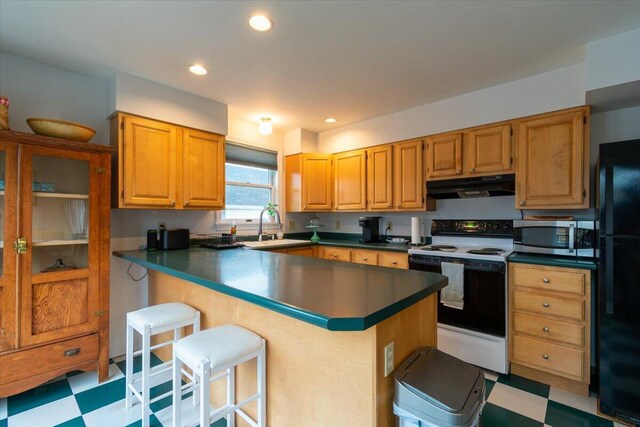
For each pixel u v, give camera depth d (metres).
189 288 2.13
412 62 2.24
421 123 3.10
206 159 2.91
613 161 1.78
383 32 1.87
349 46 2.03
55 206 2.06
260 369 1.46
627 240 1.74
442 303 2.56
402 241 3.49
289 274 1.64
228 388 1.64
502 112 2.60
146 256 2.33
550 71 2.38
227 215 3.52
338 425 1.21
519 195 2.51
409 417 1.07
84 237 2.14
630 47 1.85
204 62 2.24
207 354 1.31
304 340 1.34
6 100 1.88
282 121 3.60
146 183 2.50
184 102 2.74
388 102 3.02
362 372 1.13
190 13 1.69
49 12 1.68
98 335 2.16
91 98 2.49
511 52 2.11
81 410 1.86
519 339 2.26
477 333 2.39
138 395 1.74
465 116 2.81
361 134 3.60
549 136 2.39
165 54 2.13
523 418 1.81
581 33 1.88
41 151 1.96
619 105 2.25
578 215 2.54
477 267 2.40
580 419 1.80
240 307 1.69
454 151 2.88
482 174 2.72
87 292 2.12
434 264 2.65
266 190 3.95
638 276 1.71
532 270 2.21
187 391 1.92
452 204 3.22
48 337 1.97
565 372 2.08
